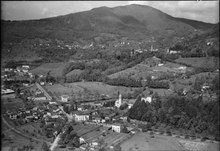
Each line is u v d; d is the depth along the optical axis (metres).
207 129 177.00
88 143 153.50
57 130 174.00
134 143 158.00
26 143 153.75
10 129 176.50
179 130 182.38
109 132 177.12
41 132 173.00
